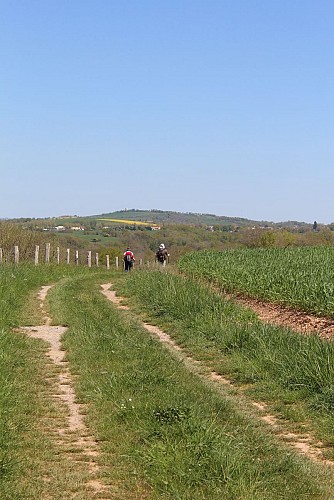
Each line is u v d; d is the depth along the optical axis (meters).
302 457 8.48
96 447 8.50
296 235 79.38
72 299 23.62
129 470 7.55
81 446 8.55
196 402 10.35
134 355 14.01
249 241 76.00
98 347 14.77
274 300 22.70
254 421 10.06
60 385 11.83
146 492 6.99
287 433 9.71
